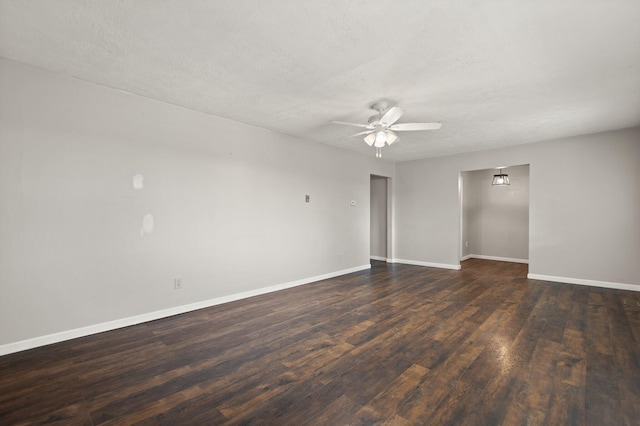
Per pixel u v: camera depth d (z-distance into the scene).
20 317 2.65
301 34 2.21
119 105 3.20
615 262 4.70
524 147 5.46
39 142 2.74
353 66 2.67
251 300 4.17
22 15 2.00
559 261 5.16
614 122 4.24
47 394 2.02
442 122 4.20
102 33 2.21
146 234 3.38
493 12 1.95
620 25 2.08
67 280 2.88
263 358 2.52
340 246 5.82
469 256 7.96
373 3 1.87
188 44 2.35
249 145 4.34
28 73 2.69
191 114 3.74
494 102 3.49
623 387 2.08
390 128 3.49
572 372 2.27
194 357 2.54
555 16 1.99
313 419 1.77
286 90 3.18
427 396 1.99
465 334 2.98
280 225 4.74
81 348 2.70
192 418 1.78
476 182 7.92
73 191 2.92
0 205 2.57
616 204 4.68
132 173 3.28
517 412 1.83
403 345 2.75
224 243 4.05
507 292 4.52
